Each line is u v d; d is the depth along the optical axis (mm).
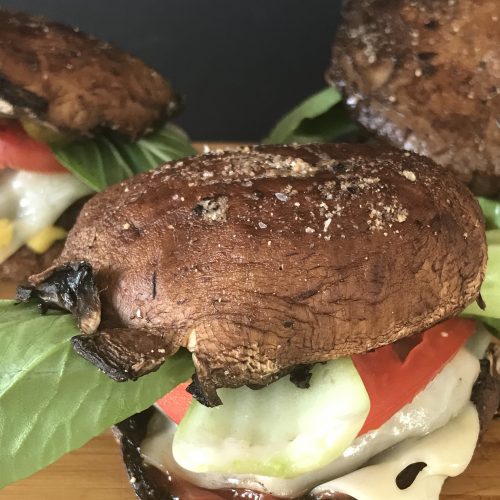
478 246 154
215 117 432
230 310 133
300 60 422
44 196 246
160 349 133
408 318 142
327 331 136
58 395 140
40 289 148
